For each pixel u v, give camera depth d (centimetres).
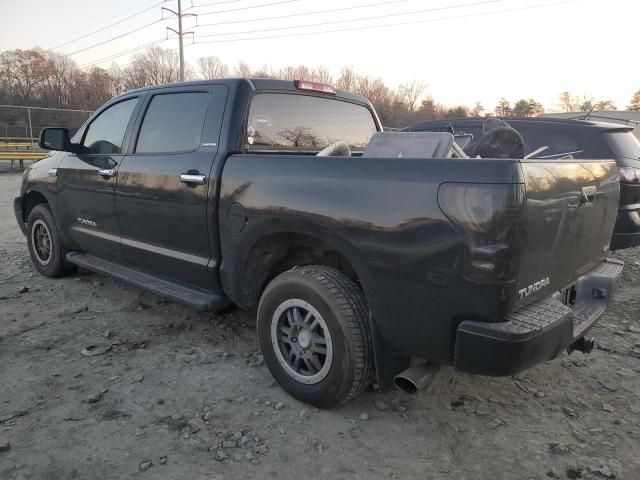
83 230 491
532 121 670
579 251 303
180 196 376
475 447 285
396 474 262
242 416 308
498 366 241
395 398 332
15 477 252
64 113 2497
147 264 426
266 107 381
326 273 305
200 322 450
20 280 559
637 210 588
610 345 420
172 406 317
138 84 6381
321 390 305
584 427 304
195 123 383
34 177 554
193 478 255
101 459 267
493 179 233
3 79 6112
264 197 321
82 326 437
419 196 254
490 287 236
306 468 265
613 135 616
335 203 287
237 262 346
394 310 271
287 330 323
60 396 326
